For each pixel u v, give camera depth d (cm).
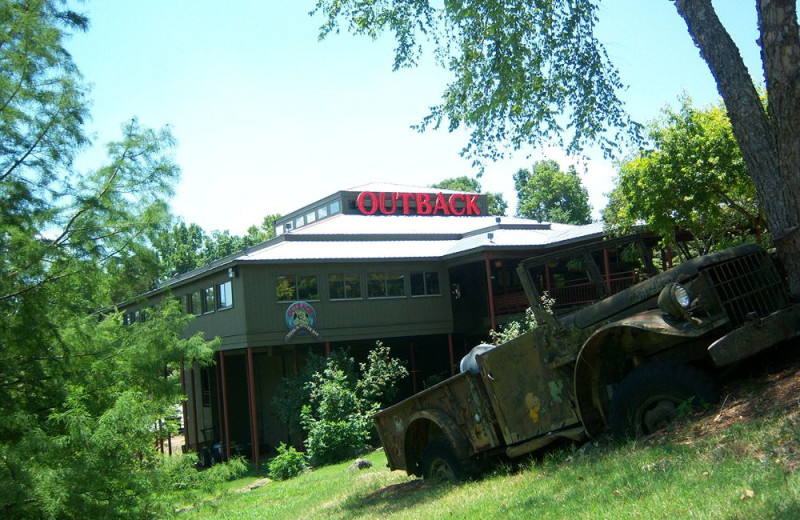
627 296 688
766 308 663
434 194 3656
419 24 1402
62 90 934
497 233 2903
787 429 503
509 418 789
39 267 884
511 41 1326
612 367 696
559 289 2570
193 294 2891
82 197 923
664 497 465
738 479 454
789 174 731
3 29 920
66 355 927
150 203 971
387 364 2569
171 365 1081
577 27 1322
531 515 537
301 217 3956
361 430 2144
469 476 840
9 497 723
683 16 851
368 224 3244
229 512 1379
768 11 747
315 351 2878
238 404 3062
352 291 2662
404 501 827
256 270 2498
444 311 2827
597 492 529
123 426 852
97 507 819
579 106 1352
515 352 777
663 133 1927
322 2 1411
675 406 634
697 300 624
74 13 974
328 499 1142
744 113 789
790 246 705
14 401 882
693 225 1998
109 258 950
